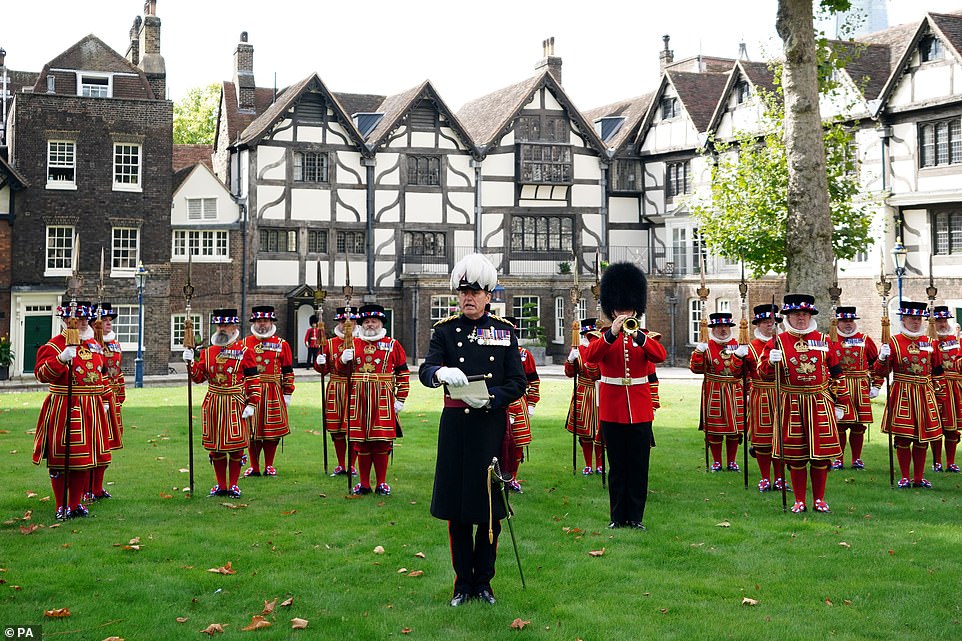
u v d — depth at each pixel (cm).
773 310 936
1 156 2944
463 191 3472
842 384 949
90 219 2972
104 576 649
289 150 3278
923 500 915
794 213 1348
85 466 833
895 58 2916
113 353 935
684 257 3459
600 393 817
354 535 767
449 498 606
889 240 2744
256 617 564
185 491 952
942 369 1028
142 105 3030
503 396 608
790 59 1352
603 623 558
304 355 3294
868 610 582
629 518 805
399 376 958
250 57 3619
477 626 554
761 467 976
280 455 1211
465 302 627
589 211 3603
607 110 4128
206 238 3209
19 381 2773
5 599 599
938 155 2633
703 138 3297
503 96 3738
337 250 3344
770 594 615
